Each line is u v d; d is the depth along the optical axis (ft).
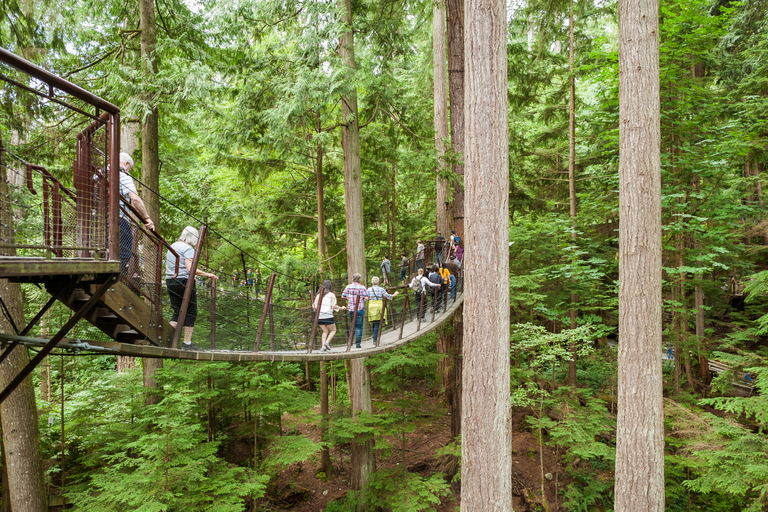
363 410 32.71
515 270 44.93
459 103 36.52
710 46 33.14
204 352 13.94
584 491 34.14
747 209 35.81
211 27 29.07
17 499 22.31
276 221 42.91
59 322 30.19
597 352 41.63
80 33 29.35
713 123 36.70
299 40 28.30
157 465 21.89
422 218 61.77
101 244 10.06
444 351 45.44
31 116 20.08
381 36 34.19
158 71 28.07
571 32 41.39
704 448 24.02
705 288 40.52
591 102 62.23
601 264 40.16
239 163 36.29
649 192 19.97
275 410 30.12
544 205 50.96
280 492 35.65
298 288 33.73
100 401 28.84
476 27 17.92
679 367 38.37
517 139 48.21
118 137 10.02
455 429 37.73
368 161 39.24
